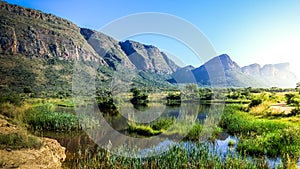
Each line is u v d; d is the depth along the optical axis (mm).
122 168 10680
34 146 10992
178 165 10719
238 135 17141
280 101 29688
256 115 23500
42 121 18562
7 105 21188
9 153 9609
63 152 12812
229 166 10602
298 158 12148
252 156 12820
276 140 13898
